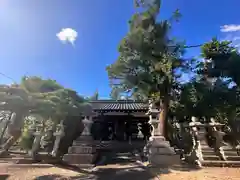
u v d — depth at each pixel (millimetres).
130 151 14195
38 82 7887
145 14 11875
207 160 9258
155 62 11531
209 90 13148
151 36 11578
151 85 11750
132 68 12148
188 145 12398
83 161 9078
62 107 7723
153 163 9109
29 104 6043
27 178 6406
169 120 14039
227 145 10297
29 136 11695
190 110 13117
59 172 7375
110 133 21078
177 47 11766
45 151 11680
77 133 13320
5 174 6867
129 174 7062
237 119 12742
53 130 11891
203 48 14047
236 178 6426
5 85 6145
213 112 12586
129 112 18656
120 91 13086
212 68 13797
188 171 7707
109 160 10852
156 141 9750
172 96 12422
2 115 8680
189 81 13383
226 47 13867
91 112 10633
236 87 13281
